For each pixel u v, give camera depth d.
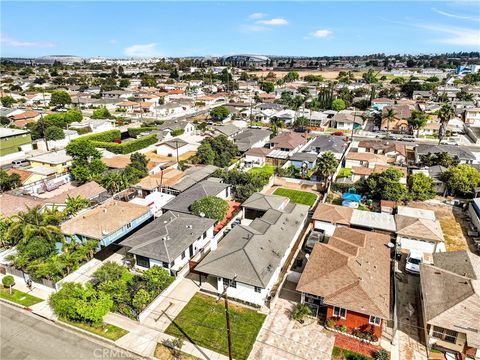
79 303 33.56
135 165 70.62
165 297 37.25
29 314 35.31
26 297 37.62
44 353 30.62
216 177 67.94
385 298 32.66
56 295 35.38
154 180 63.66
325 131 117.88
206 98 176.25
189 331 32.91
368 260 37.81
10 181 63.47
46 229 41.72
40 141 95.12
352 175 70.44
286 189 68.00
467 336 28.58
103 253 45.28
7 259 41.75
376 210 57.97
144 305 34.94
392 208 56.09
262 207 52.62
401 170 69.06
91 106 154.88
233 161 84.12
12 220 46.84
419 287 38.56
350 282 33.56
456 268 37.25
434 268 37.28
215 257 38.50
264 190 67.12
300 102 142.50
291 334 32.44
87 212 49.47
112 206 49.81
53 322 34.34
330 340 31.78
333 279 34.41
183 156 87.94
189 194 57.00
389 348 30.97
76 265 41.34
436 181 64.50
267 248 40.16
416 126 111.56
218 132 101.56
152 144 98.62
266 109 140.00
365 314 31.27
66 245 42.78
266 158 82.62
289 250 44.38
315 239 46.25
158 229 44.28
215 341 31.72
